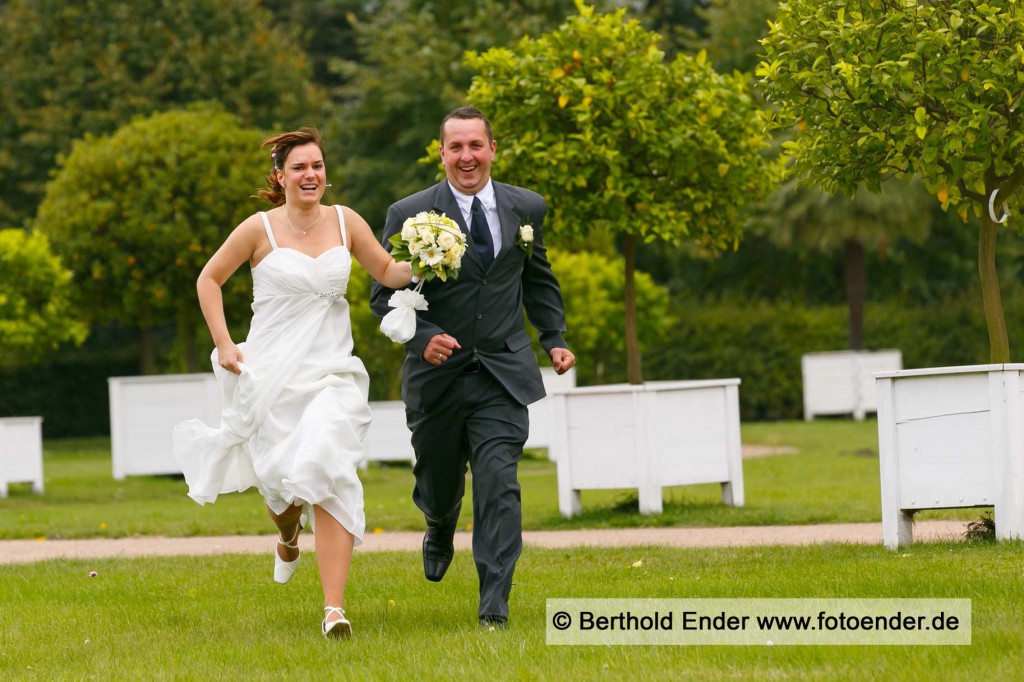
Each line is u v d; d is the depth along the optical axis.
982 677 7.14
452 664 8.13
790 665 7.79
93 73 53.47
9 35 55.53
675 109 17.95
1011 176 13.39
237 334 47.91
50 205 33.72
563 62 18.36
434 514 10.41
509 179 18.39
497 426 9.83
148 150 32.16
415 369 9.99
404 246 9.84
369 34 57.38
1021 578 10.10
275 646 9.11
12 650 9.34
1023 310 51.28
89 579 13.16
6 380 52.34
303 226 9.93
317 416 9.40
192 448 9.90
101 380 53.84
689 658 8.10
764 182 18.73
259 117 53.38
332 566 9.39
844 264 57.50
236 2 55.25
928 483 12.64
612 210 18.14
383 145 54.81
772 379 52.28
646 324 42.00
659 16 62.88
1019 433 12.32
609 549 13.94
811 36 13.24
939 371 12.50
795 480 24.98
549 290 10.52
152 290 32.03
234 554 14.96
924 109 12.48
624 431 18.02
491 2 51.28
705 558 12.75
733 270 58.06
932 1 12.88
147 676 8.26
